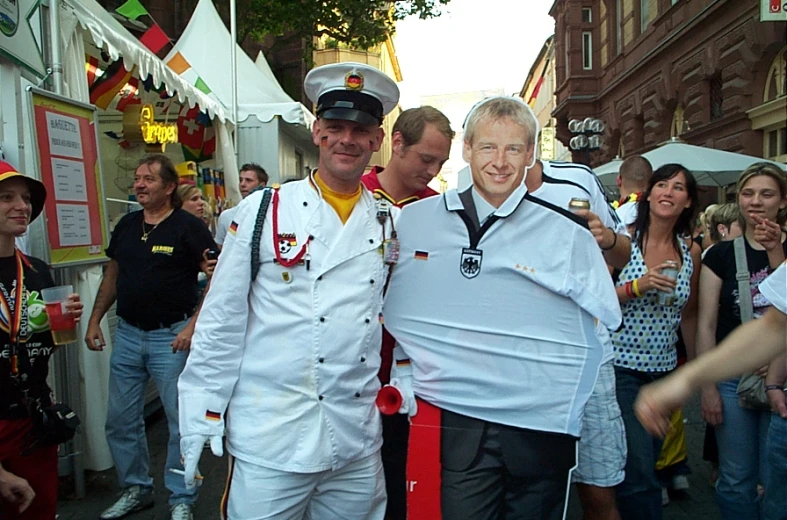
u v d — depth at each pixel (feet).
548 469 6.71
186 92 21.18
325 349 6.66
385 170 10.31
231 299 6.77
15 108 12.01
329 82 6.93
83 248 13.07
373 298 6.95
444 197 6.82
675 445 13.21
